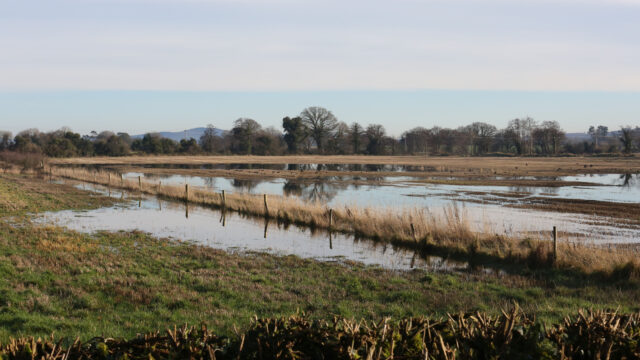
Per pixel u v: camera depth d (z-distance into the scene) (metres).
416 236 19.38
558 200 36.59
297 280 12.88
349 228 22.94
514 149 173.75
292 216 25.89
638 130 169.75
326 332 3.94
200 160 113.62
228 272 13.56
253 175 66.62
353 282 12.56
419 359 3.58
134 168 81.56
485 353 3.57
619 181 54.78
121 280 11.86
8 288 10.58
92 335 7.66
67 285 11.27
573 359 3.72
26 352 3.75
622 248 18.45
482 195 40.69
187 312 9.41
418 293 11.43
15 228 20.25
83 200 33.84
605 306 10.13
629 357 3.66
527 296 11.30
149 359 3.70
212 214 28.56
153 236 20.70
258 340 3.75
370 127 157.62
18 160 69.31
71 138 117.31
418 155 158.62
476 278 13.55
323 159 124.06
